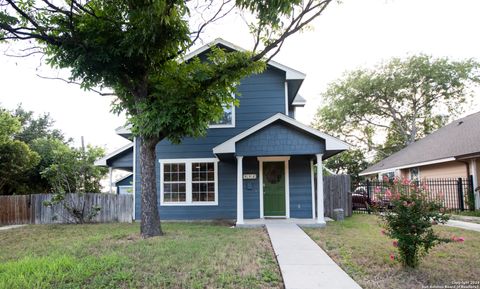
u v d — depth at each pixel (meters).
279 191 11.25
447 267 5.02
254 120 11.54
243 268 4.91
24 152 16.44
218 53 7.80
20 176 17.44
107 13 7.02
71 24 6.58
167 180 11.72
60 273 4.55
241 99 11.65
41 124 27.94
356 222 10.36
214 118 7.80
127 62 7.42
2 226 11.28
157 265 4.97
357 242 6.89
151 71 7.86
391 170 20.09
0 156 15.54
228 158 11.25
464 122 17.72
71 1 6.41
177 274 4.58
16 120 16.91
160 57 7.64
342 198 12.54
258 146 9.53
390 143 31.14
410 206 4.86
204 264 5.06
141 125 7.16
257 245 6.57
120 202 11.92
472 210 12.98
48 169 11.85
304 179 11.20
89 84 7.40
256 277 4.53
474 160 13.25
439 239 4.88
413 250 4.90
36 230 9.80
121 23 6.89
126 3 6.55
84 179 13.41
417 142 21.91
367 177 27.53
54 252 6.03
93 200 11.96
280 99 11.54
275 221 10.06
